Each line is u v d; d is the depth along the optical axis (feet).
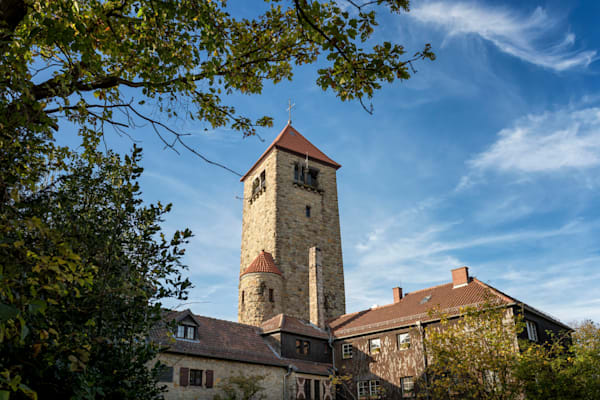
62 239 16.90
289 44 30.53
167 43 29.01
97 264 22.77
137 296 23.45
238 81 30.78
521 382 61.00
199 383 77.77
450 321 86.69
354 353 101.40
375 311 111.45
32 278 15.56
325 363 102.53
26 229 18.76
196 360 78.69
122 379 21.80
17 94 20.12
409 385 89.10
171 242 25.52
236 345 90.02
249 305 120.26
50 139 23.48
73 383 18.08
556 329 94.02
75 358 16.99
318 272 117.39
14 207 19.42
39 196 21.75
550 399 56.44
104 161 26.55
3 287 13.89
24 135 20.92
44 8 24.31
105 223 24.53
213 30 28.02
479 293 91.20
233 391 79.30
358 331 102.32
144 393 23.40
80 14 25.53
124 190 25.13
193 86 29.07
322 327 110.01
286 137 158.92
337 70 25.08
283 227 138.62
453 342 65.67
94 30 25.44
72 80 23.27
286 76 32.78
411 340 91.56
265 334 100.32
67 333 19.22
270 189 144.87
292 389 89.81
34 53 28.22
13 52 21.44
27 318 16.43
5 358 16.06
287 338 97.86
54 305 19.71
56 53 28.84
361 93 25.73
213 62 28.53
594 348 65.31
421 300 103.09
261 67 31.09
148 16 26.86
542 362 59.62
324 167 158.81
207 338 86.38
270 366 89.20
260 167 157.69
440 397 66.49
